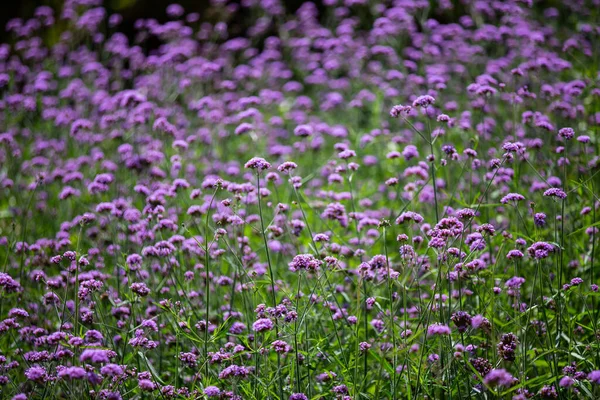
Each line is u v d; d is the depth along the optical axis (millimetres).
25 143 11867
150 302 6762
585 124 8734
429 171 7613
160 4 17594
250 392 5016
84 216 5480
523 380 4773
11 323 5676
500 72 10688
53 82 13461
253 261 7004
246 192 6910
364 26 16531
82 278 6383
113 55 14758
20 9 17812
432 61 12875
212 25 17500
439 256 5512
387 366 5059
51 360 5223
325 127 10242
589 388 5035
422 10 14805
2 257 8367
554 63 9961
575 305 6535
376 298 5863
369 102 12516
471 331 5297
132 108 10805
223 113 11281
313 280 6625
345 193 7688
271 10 15008
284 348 5035
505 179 7180
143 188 7422
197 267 6805
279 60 15547
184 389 5098
